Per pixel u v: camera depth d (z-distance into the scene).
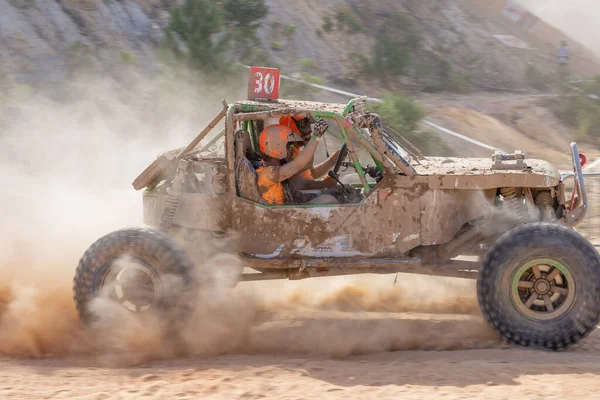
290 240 9.04
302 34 37.62
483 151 27.69
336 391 7.16
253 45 33.56
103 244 8.85
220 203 9.12
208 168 9.43
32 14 27.55
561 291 8.54
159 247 8.77
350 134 8.91
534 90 41.28
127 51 27.81
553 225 8.53
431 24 45.16
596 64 48.91
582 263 8.35
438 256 9.28
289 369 7.91
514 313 8.60
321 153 20.67
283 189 9.27
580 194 9.44
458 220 8.95
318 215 8.95
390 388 7.20
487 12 49.56
